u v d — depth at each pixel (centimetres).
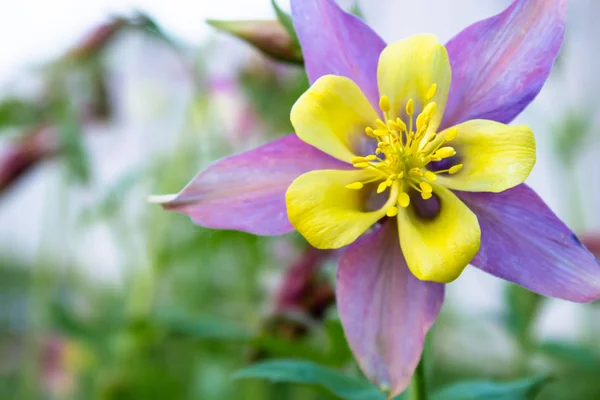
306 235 19
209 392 33
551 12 19
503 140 19
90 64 38
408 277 19
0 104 38
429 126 20
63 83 37
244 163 20
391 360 19
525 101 20
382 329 19
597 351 35
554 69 40
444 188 19
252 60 38
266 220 20
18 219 67
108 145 45
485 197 20
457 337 45
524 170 19
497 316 33
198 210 20
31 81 38
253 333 27
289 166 20
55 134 38
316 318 27
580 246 19
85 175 37
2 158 38
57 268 41
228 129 38
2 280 62
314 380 21
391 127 20
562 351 31
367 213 19
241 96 38
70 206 44
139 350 33
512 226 20
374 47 20
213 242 33
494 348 46
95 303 41
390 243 20
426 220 20
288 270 27
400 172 20
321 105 19
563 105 44
